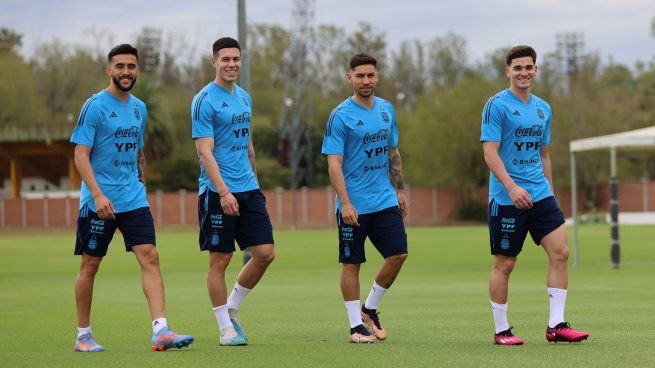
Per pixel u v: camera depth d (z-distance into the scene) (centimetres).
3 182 15650
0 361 1541
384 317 2256
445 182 14225
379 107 1808
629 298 2748
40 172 15050
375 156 1792
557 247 1677
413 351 1589
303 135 16038
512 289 3106
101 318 2338
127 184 1683
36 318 2367
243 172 1759
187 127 16112
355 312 1773
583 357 1483
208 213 1750
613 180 4350
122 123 1677
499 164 1678
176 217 13662
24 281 3972
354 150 1788
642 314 2273
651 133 4284
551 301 1681
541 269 4362
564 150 13700
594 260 5025
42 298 3059
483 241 7619
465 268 4531
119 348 1719
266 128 16412
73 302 2892
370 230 1805
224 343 1725
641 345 1644
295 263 5103
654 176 15488
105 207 1627
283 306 2619
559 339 1673
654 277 3747
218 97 1744
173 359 1524
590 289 3106
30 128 13500
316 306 2611
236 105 1755
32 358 1579
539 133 1705
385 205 1794
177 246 7362
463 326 2044
